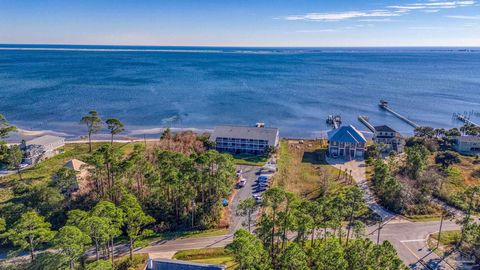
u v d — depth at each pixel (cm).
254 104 19538
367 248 5066
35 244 5431
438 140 12756
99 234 5041
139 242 6066
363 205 7400
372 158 10719
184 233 6788
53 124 15162
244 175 9706
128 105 18662
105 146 8356
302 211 5600
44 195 6938
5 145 10338
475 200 7044
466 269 5753
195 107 18538
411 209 7662
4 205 6738
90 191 7744
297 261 4712
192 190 7238
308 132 14888
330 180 9300
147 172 7850
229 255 5969
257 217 7338
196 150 11100
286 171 10025
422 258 6028
